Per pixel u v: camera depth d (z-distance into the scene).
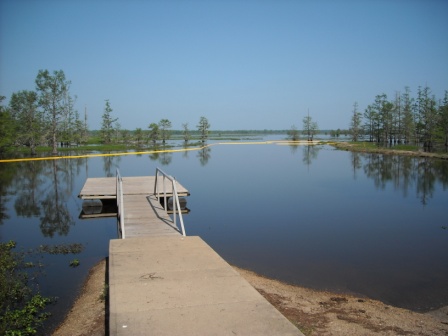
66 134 39.84
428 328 4.86
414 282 6.68
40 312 5.51
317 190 16.31
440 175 20.70
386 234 9.70
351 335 4.57
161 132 52.53
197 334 3.59
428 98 38.72
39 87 35.56
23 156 32.22
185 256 5.96
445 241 9.11
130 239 6.98
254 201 13.99
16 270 7.22
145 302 4.28
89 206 13.16
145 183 14.58
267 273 7.07
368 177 20.17
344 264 7.56
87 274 7.02
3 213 12.48
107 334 4.59
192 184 18.05
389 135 46.09
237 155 34.75
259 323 3.81
